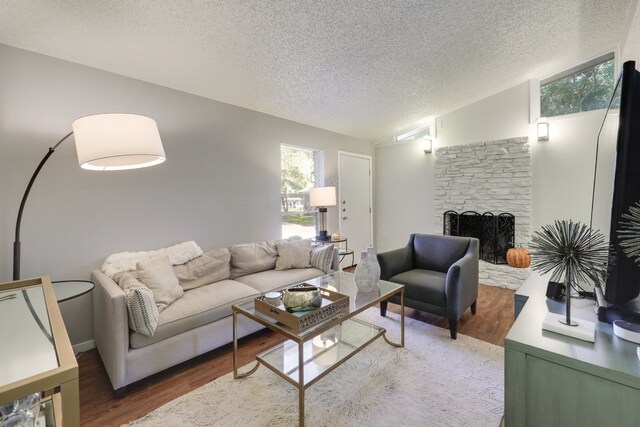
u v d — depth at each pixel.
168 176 2.75
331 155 4.53
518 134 3.84
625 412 1.00
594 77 3.41
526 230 3.75
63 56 2.16
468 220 4.22
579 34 2.89
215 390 1.78
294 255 3.12
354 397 1.69
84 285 1.95
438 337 2.40
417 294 2.55
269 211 3.64
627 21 2.47
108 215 2.40
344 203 4.77
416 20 2.37
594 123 3.38
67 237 2.22
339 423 1.50
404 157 4.95
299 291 1.79
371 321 2.72
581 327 1.25
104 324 1.90
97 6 1.74
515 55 3.13
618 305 1.36
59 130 2.17
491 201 4.01
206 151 3.02
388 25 2.38
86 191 2.29
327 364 1.69
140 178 2.57
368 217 5.21
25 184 2.05
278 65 2.66
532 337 1.24
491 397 1.68
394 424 1.49
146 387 1.82
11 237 2.01
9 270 2.00
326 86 3.19
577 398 1.09
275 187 3.71
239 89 2.97
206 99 3.02
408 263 3.05
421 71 3.18
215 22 2.02
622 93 1.35
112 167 1.93
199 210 2.97
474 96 4.00
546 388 1.15
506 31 2.70
